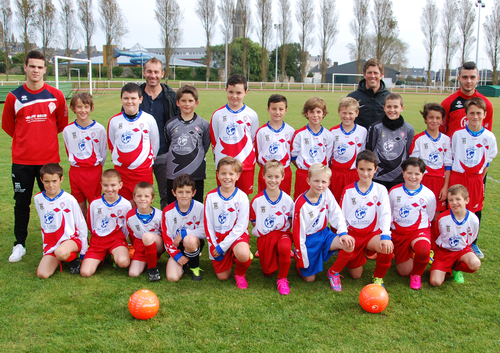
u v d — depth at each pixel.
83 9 45.81
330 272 3.58
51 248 3.72
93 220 3.93
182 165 4.23
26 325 2.88
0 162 8.02
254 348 2.65
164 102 4.65
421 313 3.10
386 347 2.68
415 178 3.71
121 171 4.23
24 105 3.98
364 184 3.79
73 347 2.64
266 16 48.03
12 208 5.44
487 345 2.71
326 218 3.73
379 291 3.09
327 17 48.50
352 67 55.69
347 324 2.95
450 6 47.31
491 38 43.72
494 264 3.93
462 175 4.19
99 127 4.27
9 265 3.84
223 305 3.18
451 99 4.56
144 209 3.81
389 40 47.72
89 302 3.19
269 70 59.16
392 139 4.27
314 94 31.11
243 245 3.47
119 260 3.76
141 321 2.93
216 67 61.62
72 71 49.84
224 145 4.31
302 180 4.40
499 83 47.00
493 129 13.23
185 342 2.70
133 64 53.25
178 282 3.59
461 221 3.58
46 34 43.47
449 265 3.64
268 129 4.39
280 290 3.42
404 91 38.12
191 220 3.81
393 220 3.82
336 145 4.37
